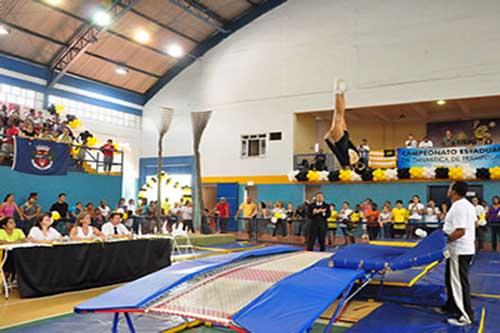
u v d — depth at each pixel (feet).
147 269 27.40
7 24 52.44
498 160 45.85
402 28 53.67
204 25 63.82
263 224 50.14
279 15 62.23
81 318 17.72
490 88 48.65
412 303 19.75
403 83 53.06
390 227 41.11
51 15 53.62
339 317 18.06
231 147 63.98
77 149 49.29
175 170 68.69
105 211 44.91
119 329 16.24
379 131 68.18
